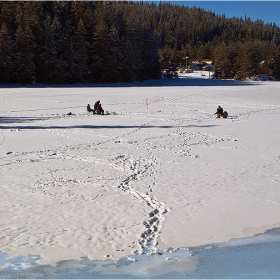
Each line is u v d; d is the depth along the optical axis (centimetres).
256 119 2473
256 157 1380
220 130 1995
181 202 900
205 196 945
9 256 638
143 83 8469
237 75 11400
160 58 11400
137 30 9469
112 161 1311
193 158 1360
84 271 595
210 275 588
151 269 600
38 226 758
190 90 5556
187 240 699
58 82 7800
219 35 19750
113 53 8350
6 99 3969
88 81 8350
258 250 665
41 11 8819
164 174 1146
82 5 8906
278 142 1666
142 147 1547
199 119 2448
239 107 3253
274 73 11219
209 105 3425
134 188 1005
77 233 723
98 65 8244
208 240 700
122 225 761
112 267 605
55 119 2427
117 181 1069
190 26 19688
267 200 918
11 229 743
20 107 3219
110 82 8475
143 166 1242
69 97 4256
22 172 1161
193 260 629
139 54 9181
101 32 8231
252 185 1039
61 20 9031
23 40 7231
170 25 18975
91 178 1098
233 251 661
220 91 5353
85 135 1814
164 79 10506
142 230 736
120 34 9131
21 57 7250
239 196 946
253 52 11181
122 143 1628
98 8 9125
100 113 2702
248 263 621
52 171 1176
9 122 2272
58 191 978
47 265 610
